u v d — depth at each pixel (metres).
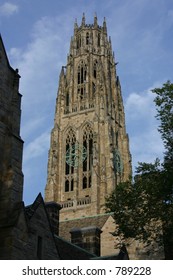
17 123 40.34
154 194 50.16
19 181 37.53
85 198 159.50
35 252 36.25
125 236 51.84
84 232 57.75
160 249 61.81
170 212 49.47
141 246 63.31
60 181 170.00
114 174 165.38
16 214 35.03
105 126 176.12
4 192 36.41
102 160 167.00
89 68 199.12
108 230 72.12
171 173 48.44
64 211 158.00
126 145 185.25
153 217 50.88
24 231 34.91
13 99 41.06
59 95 191.75
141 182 52.94
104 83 189.62
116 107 194.00
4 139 38.84
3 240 33.78
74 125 181.38
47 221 38.94
